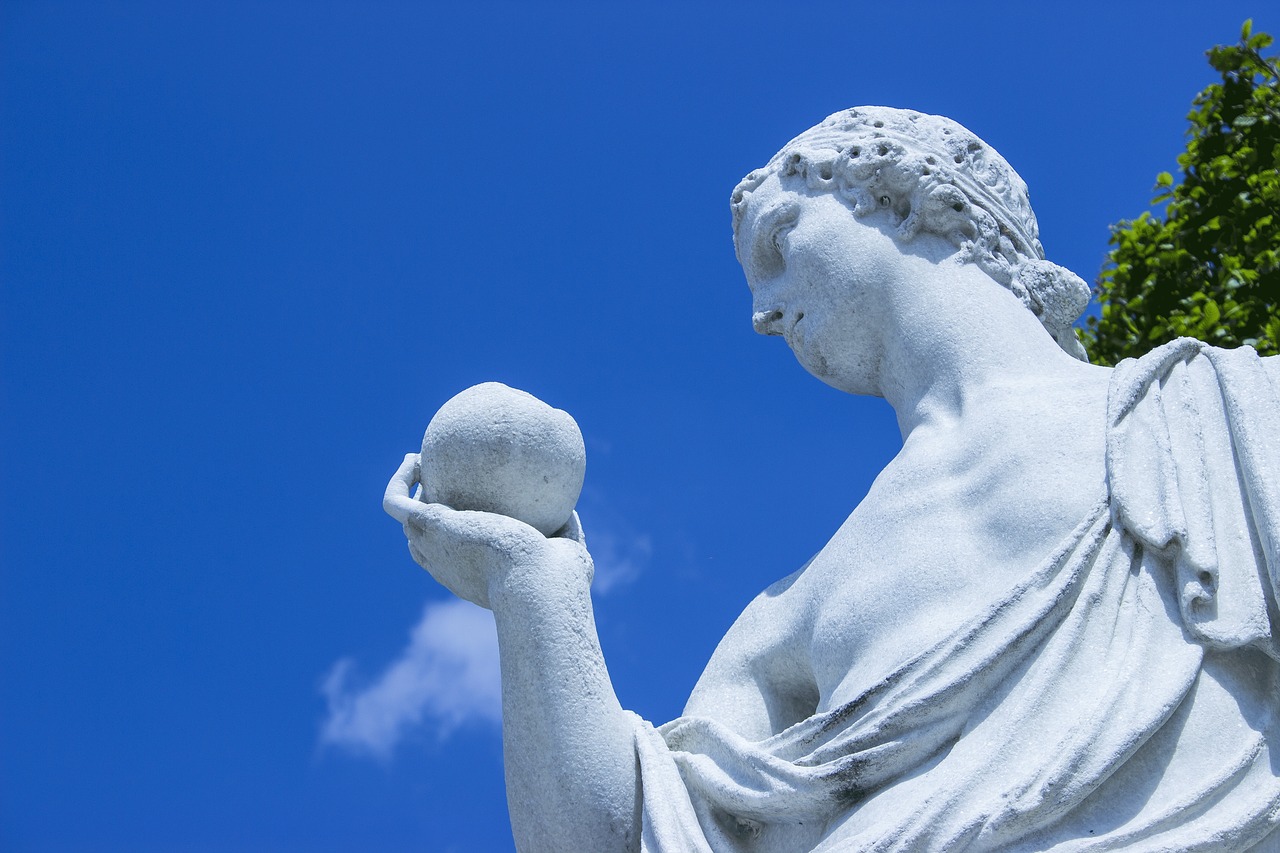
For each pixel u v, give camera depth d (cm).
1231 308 812
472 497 407
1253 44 892
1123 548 374
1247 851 339
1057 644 360
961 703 358
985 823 336
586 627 391
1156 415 397
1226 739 350
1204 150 888
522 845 383
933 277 447
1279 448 386
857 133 469
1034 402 415
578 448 414
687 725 401
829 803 363
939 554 392
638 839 381
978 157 469
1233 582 368
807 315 457
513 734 385
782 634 420
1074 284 459
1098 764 340
